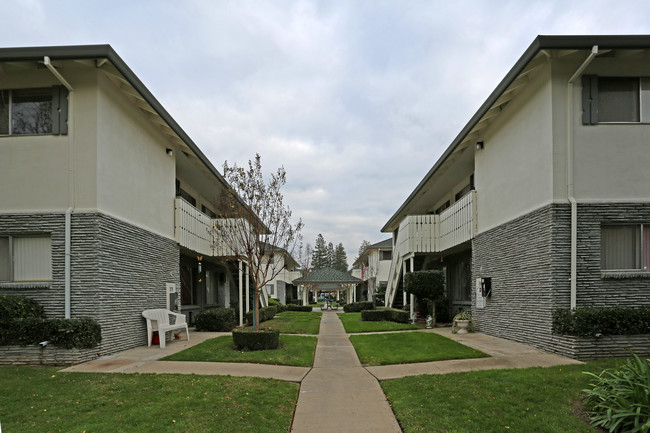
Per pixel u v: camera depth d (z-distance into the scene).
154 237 12.38
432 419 5.20
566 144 9.19
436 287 15.51
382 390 6.74
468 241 14.66
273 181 12.02
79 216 9.24
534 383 6.48
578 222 9.05
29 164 9.40
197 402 5.80
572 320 8.44
